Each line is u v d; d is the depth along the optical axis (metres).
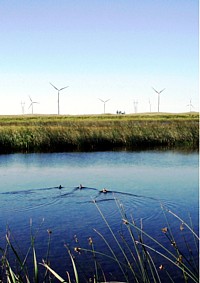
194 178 17.52
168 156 25.72
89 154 27.17
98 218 11.59
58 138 31.53
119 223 11.12
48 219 11.50
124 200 13.62
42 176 18.30
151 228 10.66
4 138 30.44
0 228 10.80
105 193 14.68
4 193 14.70
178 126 37.06
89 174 18.78
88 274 7.96
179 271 8.00
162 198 13.82
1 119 82.38
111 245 9.52
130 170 19.97
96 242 9.72
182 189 15.21
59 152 28.62
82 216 11.80
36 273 5.66
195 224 10.87
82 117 94.94
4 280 6.93
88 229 10.66
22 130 32.03
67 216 11.81
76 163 22.61
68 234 10.27
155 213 12.04
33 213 12.16
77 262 8.55
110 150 29.91
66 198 13.95
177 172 19.20
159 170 19.84
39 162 23.05
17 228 10.79
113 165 21.73
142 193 14.62
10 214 12.05
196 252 8.91
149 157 25.22
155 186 15.81
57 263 8.51
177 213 11.99
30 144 30.75
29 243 9.68
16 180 17.30
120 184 16.30
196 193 14.48
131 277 7.79
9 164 22.28
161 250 9.14
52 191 15.05
